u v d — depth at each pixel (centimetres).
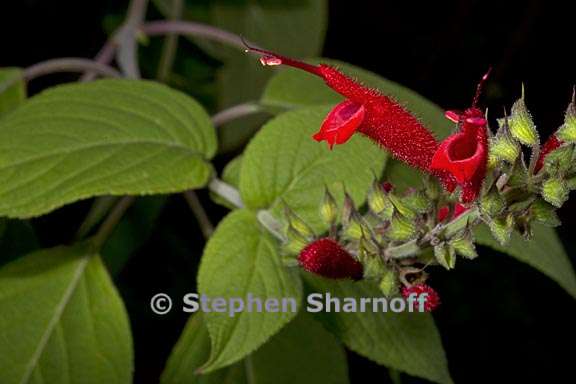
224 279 38
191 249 65
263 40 57
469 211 36
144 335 63
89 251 42
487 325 86
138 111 40
